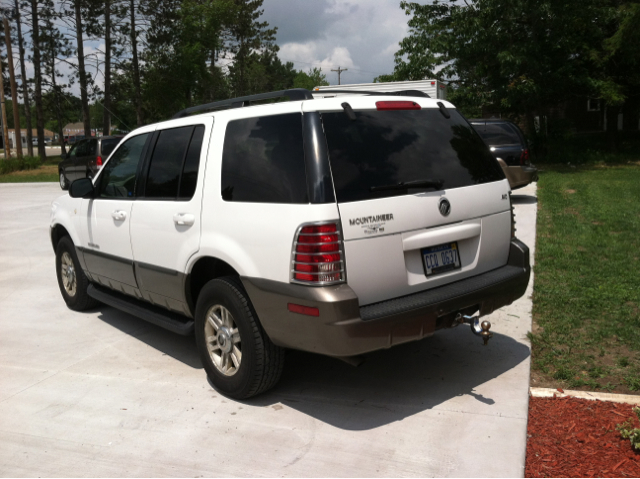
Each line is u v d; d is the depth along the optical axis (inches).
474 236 154.3
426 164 146.5
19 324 228.4
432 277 144.9
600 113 1170.6
